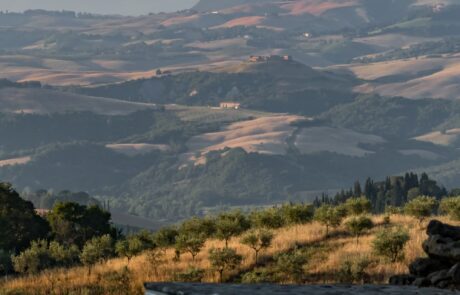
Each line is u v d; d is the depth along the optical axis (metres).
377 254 90.31
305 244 111.25
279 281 91.75
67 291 104.75
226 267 102.56
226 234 117.56
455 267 26.62
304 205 134.62
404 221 120.31
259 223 132.50
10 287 112.56
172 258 118.25
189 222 138.75
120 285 103.62
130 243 122.44
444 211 120.56
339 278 89.06
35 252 136.38
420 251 92.31
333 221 116.12
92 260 126.88
